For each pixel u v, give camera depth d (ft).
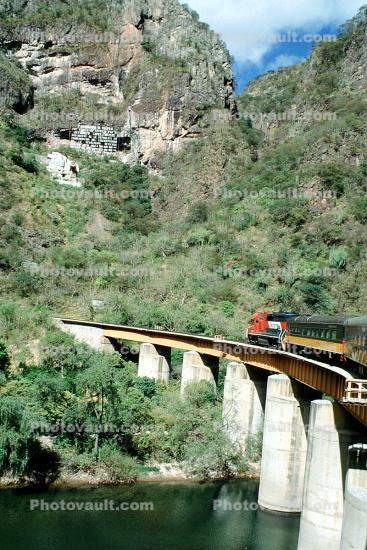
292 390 161.99
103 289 354.33
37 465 162.40
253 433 193.77
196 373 225.56
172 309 322.75
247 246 404.16
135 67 604.49
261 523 144.15
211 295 349.41
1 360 219.41
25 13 626.64
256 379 198.59
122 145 586.45
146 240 452.76
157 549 125.29
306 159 460.55
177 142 575.79
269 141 572.92
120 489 160.66
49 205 459.73
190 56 600.39
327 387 130.72
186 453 176.24
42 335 260.42
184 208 512.22
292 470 154.20
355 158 432.25
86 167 550.36
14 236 393.91
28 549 121.90
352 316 132.36
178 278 370.12
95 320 306.76
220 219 451.94
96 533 131.75
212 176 522.06
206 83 592.19
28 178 472.03
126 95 597.11
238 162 532.32
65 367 221.87
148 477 169.99
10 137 516.32
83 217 469.57
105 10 636.89
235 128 568.00
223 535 134.92
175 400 204.13
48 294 330.95
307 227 399.44
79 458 167.12
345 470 125.70
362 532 96.99
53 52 603.67
